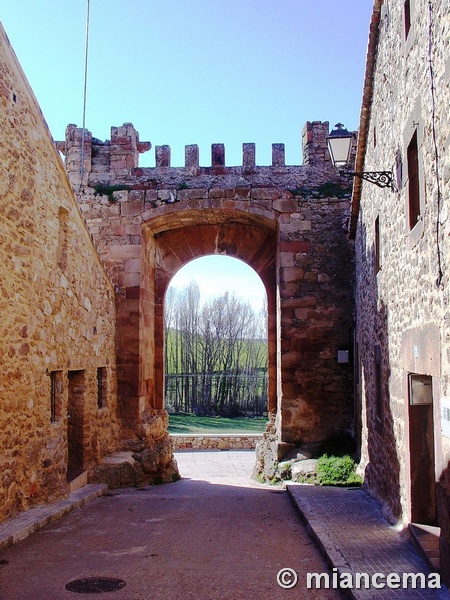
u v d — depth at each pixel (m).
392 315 7.68
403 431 6.89
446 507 4.81
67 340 9.69
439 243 5.02
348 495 9.58
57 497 8.82
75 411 10.96
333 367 13.60
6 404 7.23
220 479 14.58
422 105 5.69
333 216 13.91
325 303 13.74
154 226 14.69
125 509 8.96
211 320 42.84
